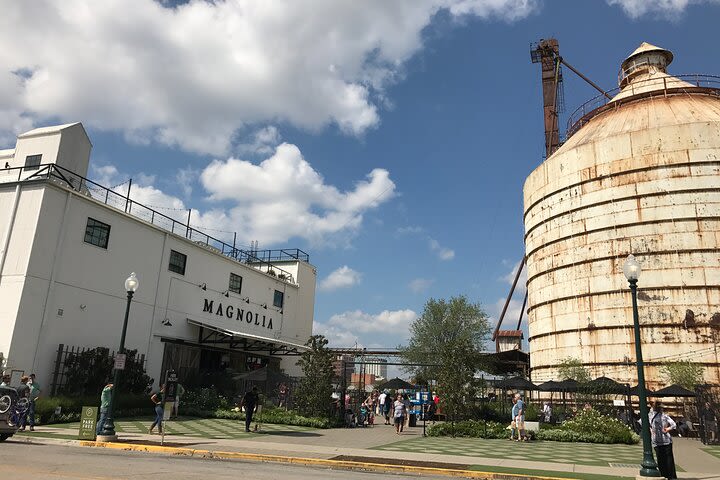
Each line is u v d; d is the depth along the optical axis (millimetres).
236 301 39469
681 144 35281
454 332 54688
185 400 29359
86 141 34500
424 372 50406
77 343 25422
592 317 36281
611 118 42719
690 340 32375
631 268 14625
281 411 27609
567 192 39875
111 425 16703
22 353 22609
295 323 48500
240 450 15555
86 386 24812
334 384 31078
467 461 15078
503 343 70625
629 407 29859
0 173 31953
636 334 14211
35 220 23844
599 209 37500
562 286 38844
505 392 38969
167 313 31984
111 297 27766
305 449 16625
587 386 30828
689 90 41688
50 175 25266
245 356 40969
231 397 31000
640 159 36375
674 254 33906
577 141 42844
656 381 32844
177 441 17172
